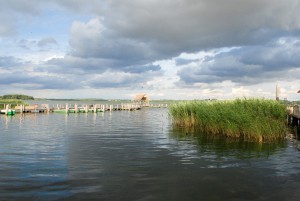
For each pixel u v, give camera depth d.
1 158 15.95
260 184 11.66
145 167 14.27
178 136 25.83
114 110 85.19
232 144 21.25
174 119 35.97
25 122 40.22
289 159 16.25
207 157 16.73
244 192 10.72
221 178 12.48
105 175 12.71
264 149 19.25
